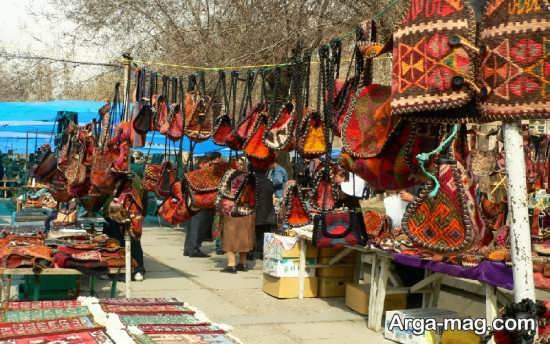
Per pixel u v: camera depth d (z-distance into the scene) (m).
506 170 2.69
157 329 3.02
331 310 7.23
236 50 11.27
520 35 2.56
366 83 3.91
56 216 9.13
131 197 6.61
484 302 6.49
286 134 4.88
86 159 7.39
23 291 7.27
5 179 18.62
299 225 5.16
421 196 3.03
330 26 10.06
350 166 3.97
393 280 6.95
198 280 8.70
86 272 6.14
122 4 13.54
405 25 2.82
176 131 6.14
